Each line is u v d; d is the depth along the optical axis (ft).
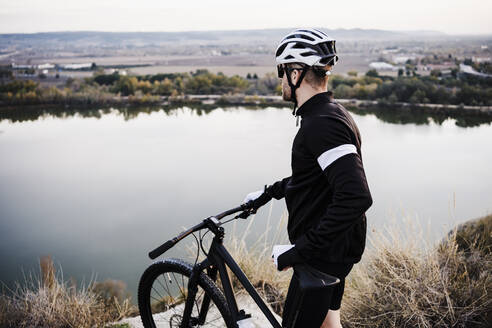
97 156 214.69
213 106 326.24
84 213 134.00
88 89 388.37
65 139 250.98
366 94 287.48
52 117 309.22
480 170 144.77
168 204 138.51
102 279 74.90
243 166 173.78
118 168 191.93
